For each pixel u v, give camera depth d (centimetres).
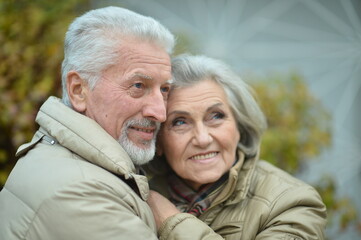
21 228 155
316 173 418
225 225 202
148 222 172
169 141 212
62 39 299
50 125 179
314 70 436
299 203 198
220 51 427
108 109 186
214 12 433
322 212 201
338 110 436
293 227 191
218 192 212
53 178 159
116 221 155
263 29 436
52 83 288
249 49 432
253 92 237
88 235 152
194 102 207
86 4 351
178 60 218
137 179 173
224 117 213
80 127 174
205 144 205
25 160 176
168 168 236
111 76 185
